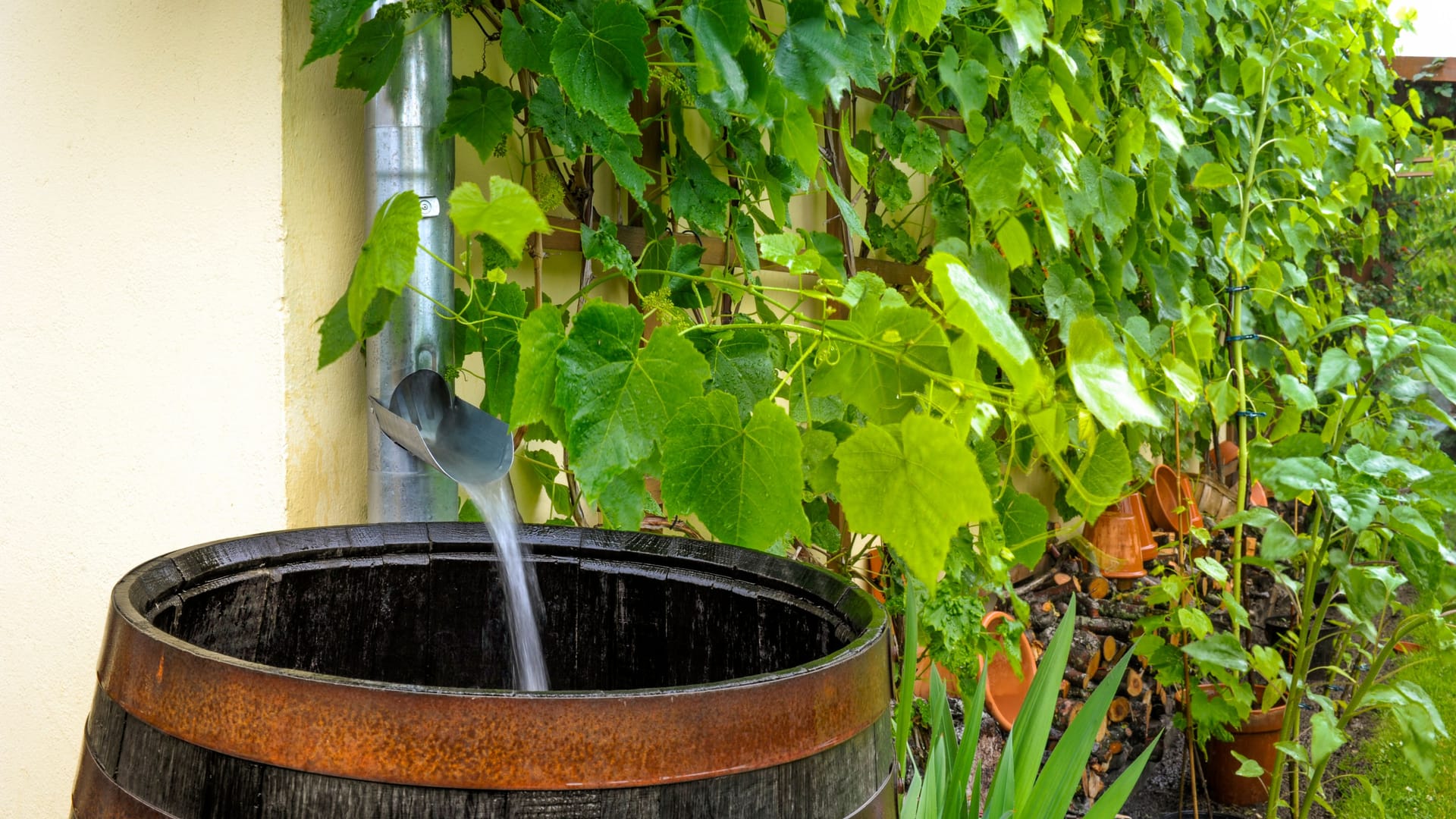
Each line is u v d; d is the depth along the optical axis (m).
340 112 1.25
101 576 1.37
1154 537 3.26
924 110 2.41
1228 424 4.68
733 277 1.67
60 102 1.38
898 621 2.05
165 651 0.58
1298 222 2.82
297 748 0.53
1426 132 3.83
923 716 1.93
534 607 1.00
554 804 0.53
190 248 1.24
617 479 1.03
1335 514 1.91
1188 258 2.57
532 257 1.43
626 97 1.01
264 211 1.17
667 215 1.72
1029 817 1.15
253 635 0.84
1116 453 1.01
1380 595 1.98
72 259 1.38
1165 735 2.93
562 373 0.89
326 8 0.89
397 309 1.15
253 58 1.17
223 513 1.23
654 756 0.54
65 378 1.40
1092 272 2.33
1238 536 2.43
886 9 1.36
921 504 0.76
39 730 1.46
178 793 0.56
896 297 1.14
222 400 1.22
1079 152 1.88
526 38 1.17
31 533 1.45
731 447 0.91
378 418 1.13
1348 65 3.01
